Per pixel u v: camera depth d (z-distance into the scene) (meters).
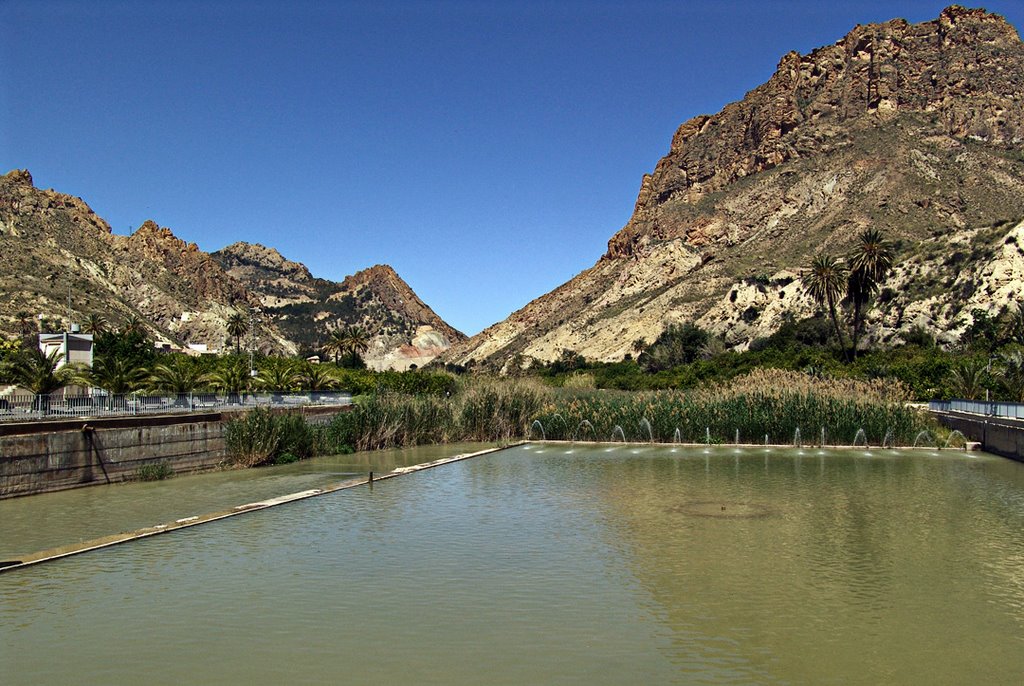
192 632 13.16
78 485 28.72
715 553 18.30
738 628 13.27
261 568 17.16
